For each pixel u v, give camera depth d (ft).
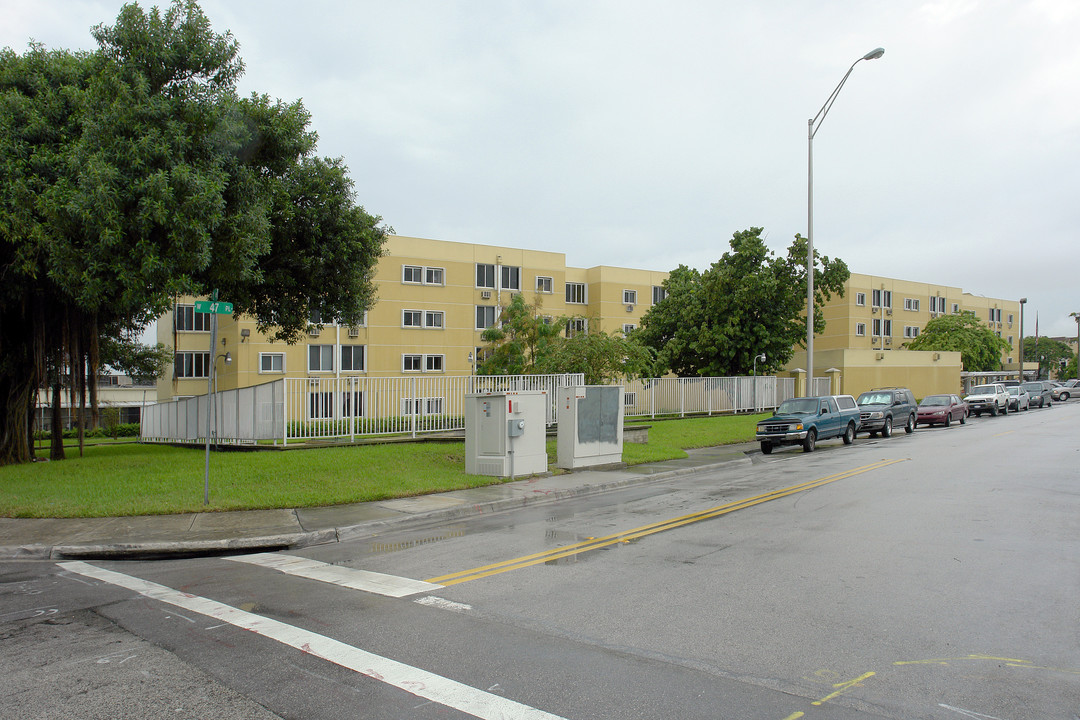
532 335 77.05
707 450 70.08
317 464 45.68
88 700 14.25
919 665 15.38
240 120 46.11
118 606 20.92
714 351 113.60
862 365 133.49
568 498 42.22
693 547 27.30
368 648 16.92
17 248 42.63
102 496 37.55
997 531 28.94
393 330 119.24
